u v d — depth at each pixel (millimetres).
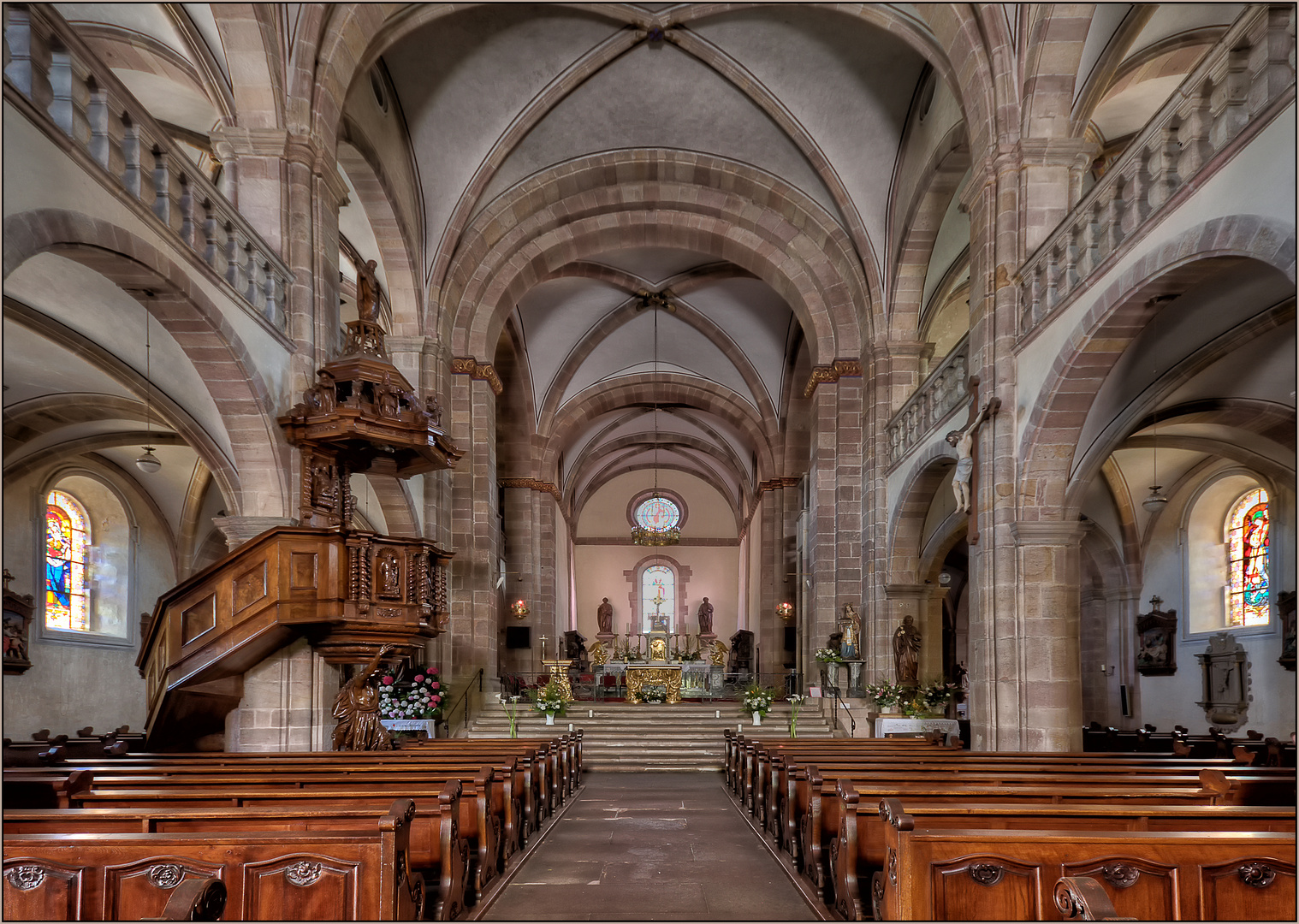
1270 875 4770
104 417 16625
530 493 30781
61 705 18844
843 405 21656
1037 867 4832
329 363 12367
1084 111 13250
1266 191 7496
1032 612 12352
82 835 4871
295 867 4961
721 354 31797
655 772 19328
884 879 6688
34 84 7836
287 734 11875
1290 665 17172
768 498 32156
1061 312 11477
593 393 32625
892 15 15055
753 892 8398
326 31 13359
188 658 10891
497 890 8359
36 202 7445
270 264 12328
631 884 8719
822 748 11984
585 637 46062
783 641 30688
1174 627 20516
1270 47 7742
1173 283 9383
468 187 19844
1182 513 20562
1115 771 8953
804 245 22078
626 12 17391
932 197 18359
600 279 27203
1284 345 12164
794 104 19203
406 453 13078
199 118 15273
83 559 20312
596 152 20969
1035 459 12461
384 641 12055
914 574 19531
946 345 22047
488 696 21469
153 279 9461
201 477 21141
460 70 18219
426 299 19859
